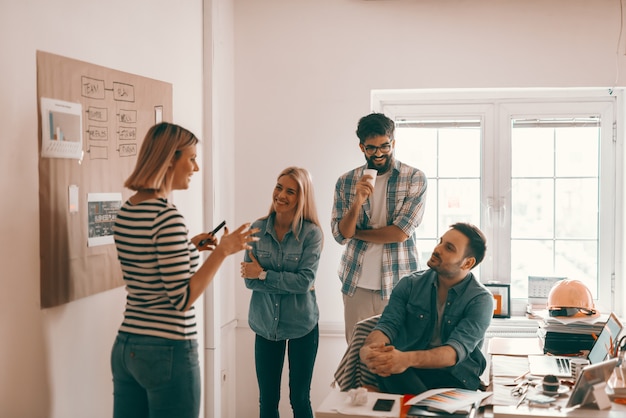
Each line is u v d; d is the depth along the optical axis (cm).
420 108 449
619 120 435
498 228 446
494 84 424
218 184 412
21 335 233
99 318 283
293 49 439
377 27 432
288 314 354
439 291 275
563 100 439
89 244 269
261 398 365
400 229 372
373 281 383
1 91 220
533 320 426
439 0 426
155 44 333
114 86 288
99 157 276
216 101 409
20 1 229
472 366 267
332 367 440
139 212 238
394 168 381
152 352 238
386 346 259
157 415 242
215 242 277
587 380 212
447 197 450
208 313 402
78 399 269
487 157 445
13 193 226
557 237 445
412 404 219
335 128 438
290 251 353
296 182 352
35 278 239
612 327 263
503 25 423
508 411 213
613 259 439
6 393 226
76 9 263
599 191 440
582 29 417
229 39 436
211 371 403
